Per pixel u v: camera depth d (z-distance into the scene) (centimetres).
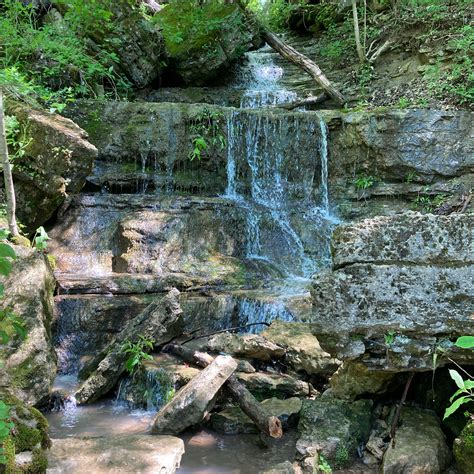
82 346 559
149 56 1016
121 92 984
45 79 832
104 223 720
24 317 452
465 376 373
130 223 700
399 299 336
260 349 486
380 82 1001
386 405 397
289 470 332
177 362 500
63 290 589
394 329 334
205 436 409
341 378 412
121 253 688
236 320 607
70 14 926
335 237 353
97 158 813
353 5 1038
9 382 421
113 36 973
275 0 1496
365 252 342
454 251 331
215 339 518
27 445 275
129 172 819
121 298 589
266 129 886
